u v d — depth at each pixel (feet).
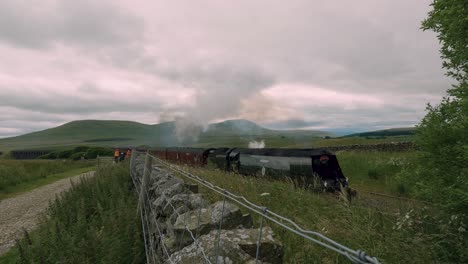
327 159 47.39
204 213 18.03
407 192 46.37
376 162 70.28
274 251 14.32
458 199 20.54
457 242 18.19
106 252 21.16
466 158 21.48
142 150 146.20
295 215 23.25
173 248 16.79
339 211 24.26
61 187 87.71
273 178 56.44
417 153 26.27
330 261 15.84
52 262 21.20
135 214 30.35
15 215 58.80
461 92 22.94
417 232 20.34
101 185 44.06
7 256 34.63
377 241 18.71
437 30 25.95
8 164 124.57
